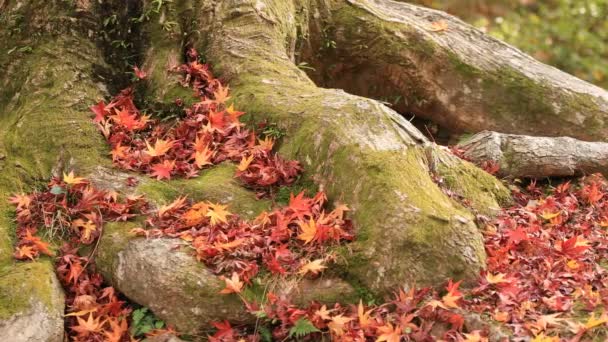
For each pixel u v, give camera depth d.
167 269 3.77
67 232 4.18
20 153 4.56
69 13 5.06
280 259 3.82
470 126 6.02
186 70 5.04
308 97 4.63
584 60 10.18
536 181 5.20
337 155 4.21
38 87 4.86
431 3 10.84
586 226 4.55
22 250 4.01
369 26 5.94
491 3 11.16
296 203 4.02
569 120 5.90
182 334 3.71
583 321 3.56
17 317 3.69
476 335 3.45
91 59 5.02
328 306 3.72
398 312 3.62
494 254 4.03
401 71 5.98
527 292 3.75
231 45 5.11
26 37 5.05
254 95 4.75
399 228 3.80
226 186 4.30
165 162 4.39
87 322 3.78
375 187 3.99
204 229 3.99
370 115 4.35
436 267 3.75
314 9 5.91
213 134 4.64
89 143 4.57
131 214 4.13
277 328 3.67
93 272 4.04
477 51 6.05
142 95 5.05
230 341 3.61
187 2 5.25
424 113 6.12
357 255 3.82
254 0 5.30
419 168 4.21
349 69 6.08
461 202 4.46
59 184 4.38
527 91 5.93
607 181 5.20
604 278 3.95
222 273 3.77
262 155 4.45
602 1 10.98
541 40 10.39
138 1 5.21
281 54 5.16
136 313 3.82
